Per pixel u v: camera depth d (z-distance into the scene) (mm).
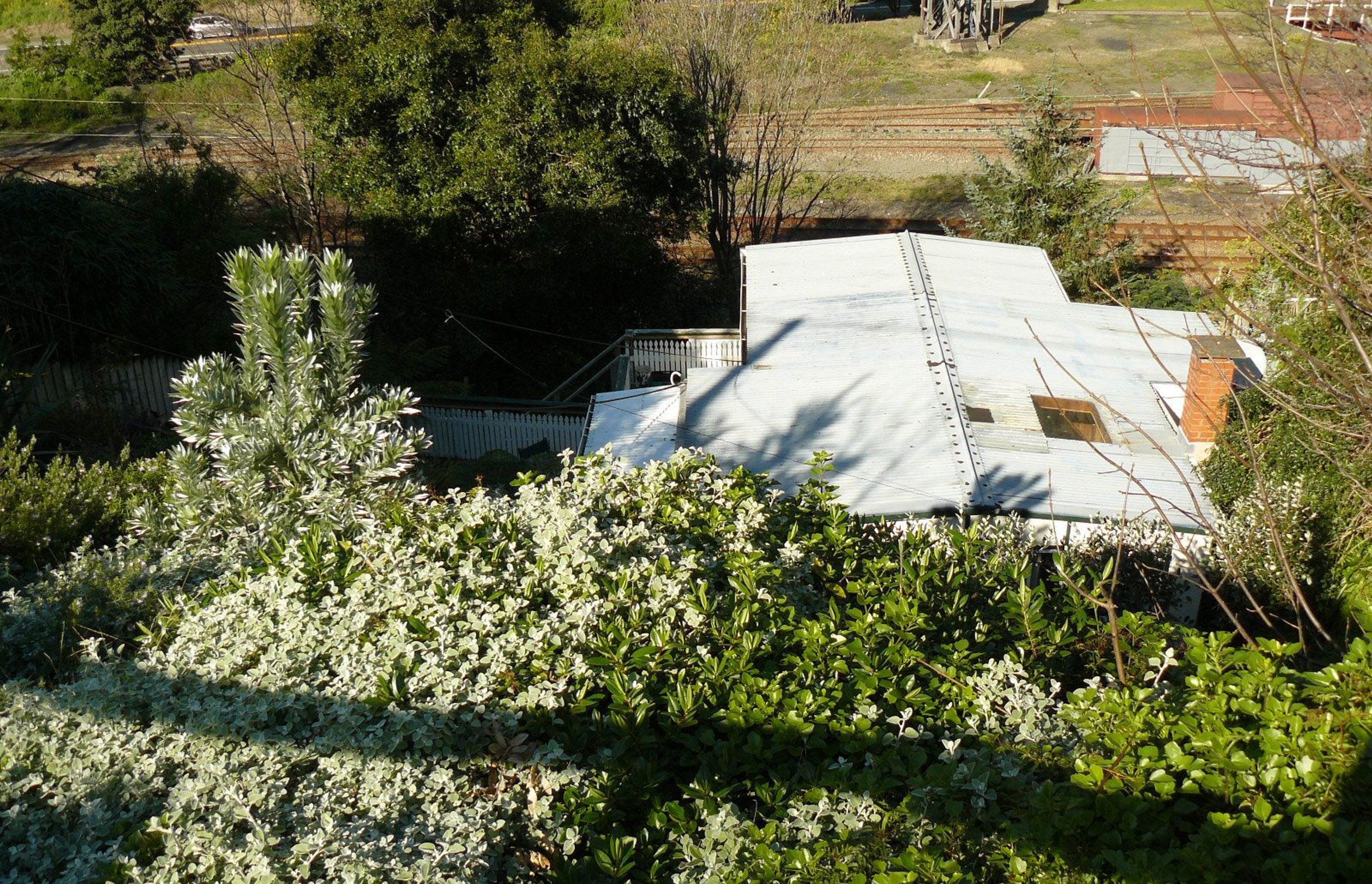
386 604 5117
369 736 4312
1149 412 13469
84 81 40188
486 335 22062
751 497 6578
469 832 3908
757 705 4484
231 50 43094
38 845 3973
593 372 22266
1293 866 3355
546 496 6398
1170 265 24266
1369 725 3703
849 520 6836
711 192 25688
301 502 7113
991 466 12086
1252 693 4043
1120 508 11258
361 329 7812
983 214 23906
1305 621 9828
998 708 4617
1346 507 9805
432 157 20516
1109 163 29922
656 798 4344
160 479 9078
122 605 6086
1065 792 3916
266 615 5074
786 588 5809
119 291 16672
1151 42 43906
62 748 4488
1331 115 5547
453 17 21875
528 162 20219
